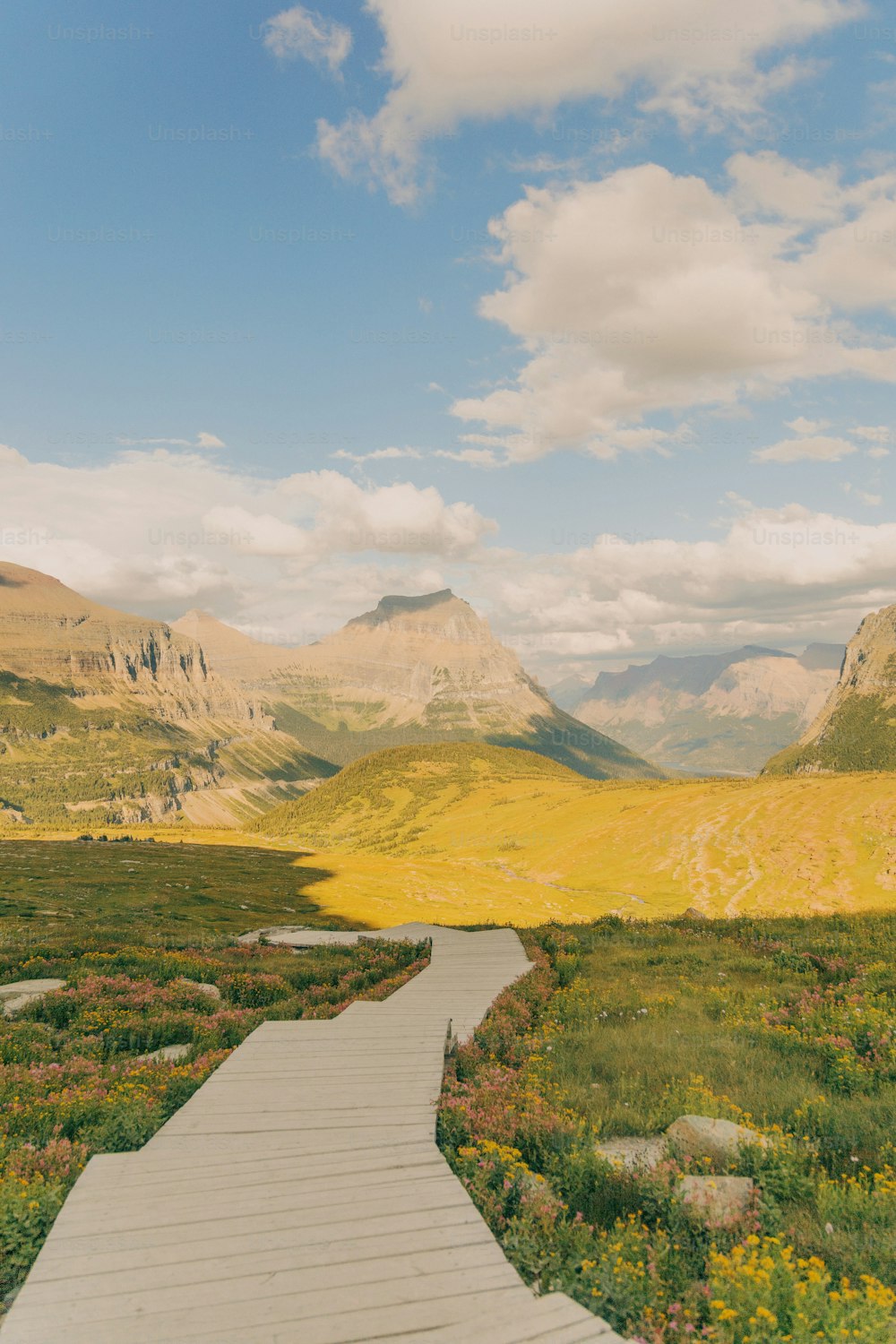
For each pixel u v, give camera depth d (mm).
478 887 134125
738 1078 13617
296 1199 7980
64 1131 11508
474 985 21688
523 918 106688
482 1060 14836
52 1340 5602
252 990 24812
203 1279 6426
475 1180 8570
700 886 134000
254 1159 9062
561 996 21172
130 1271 6523
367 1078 12320
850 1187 8844
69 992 22984
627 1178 9016
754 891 126875
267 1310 5969
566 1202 8617
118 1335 5656
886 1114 11523
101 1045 18094
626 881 144625
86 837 192250
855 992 19688
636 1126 11484
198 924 70625
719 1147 9797
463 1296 6195
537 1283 6875
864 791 163125
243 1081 12125
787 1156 9352
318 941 38781
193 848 169875
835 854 133250
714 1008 19781
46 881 92125
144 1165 8922
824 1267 6875
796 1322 5840
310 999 23484
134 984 24984
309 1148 9422
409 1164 8938
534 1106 11555
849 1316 5816
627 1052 15305
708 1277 6984
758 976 23859
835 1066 13812
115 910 74312
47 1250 6879
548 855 174250
